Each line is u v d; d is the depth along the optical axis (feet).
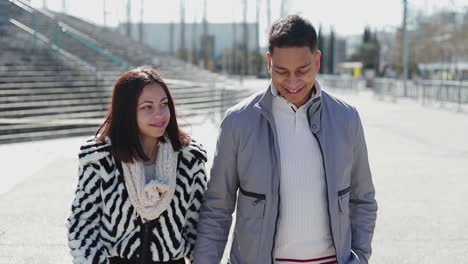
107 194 7.61
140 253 7.68
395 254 15.98
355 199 8.43
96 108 49.73
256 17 181.27
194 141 8.34
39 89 50.14
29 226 18.35
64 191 23.30
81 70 58.90
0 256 15.61
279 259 7.68
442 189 24.03
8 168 28.50
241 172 7.73
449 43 137.59
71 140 39.78
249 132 7.64
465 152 34.09
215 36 246.68
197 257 7.92
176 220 7.88
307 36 6.98
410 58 154.20
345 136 7.81
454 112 64.39
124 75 7.81
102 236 7.68
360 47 220.84
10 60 57.41
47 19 81.92
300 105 7.66
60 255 15.75
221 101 54.95
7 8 74.74
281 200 7.57
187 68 97.91
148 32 238.48
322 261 7.73
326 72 200.54
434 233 17.85
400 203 21.62
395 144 37.76
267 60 7.61
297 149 7.61
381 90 97.66
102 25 119.96
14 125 41.73
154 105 7.69
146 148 7.97
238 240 7.86
